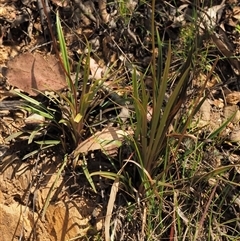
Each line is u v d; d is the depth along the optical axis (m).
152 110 0.41
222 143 0.45
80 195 0.42
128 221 0.41
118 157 0.43
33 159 0.44
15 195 0.44
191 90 0.46
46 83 0.43
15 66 0.43
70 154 0.43
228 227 0.42
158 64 0.42
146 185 0.41
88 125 0.43
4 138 0.45
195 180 0.42
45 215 0.43
